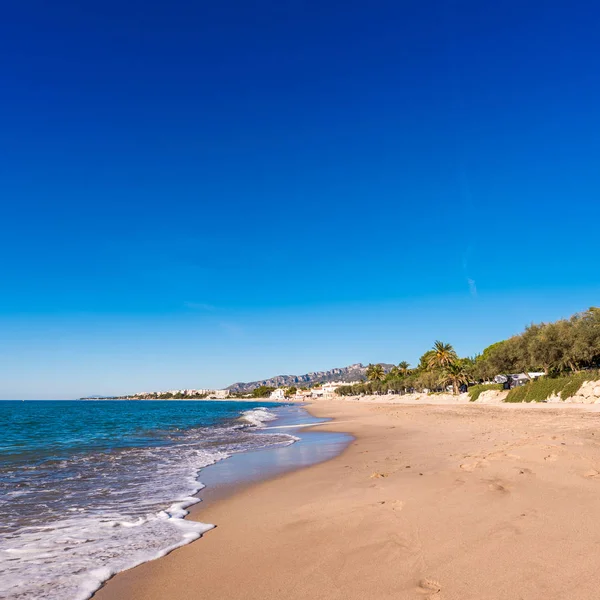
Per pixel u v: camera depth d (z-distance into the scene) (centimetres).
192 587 512
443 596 425
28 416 6738
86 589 517
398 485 928
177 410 9931
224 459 1680
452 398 7762
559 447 1091
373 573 498
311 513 791
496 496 741
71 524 805
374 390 15650
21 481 1255
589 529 553
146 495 1055
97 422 4947
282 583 500
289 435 2798
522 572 455
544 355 4222
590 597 395
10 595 502
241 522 789
